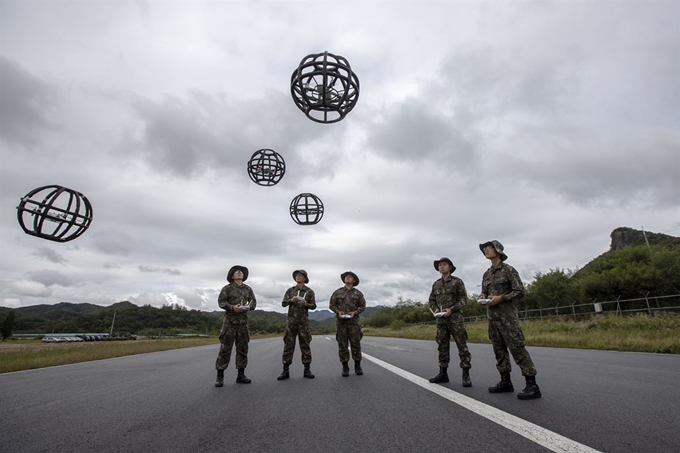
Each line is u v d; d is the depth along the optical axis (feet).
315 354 37.63
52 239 15.60
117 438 10.26
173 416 12.66
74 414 13.12
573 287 109.70
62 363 34.04
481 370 22.40
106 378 22.66
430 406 13.10
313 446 9.25
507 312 14.74
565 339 43.93
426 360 29.53
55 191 15.44
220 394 16.60
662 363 23.90
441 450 8.67
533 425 10.40
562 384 16.70
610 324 61.98
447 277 18.20
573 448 8.52
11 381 21.94
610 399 13.56
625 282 91.91
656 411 11.76
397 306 267.59
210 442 9.78
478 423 10.78
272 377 21.88
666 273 88.79
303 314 21.52
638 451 8.30
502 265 15.40
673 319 59.47
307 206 32.45
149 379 21.88
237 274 20.52
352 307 21.85
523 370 14.12
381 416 11.93
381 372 22.44
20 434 10.72
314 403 14.20
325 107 18.60
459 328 17.47
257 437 10.11
